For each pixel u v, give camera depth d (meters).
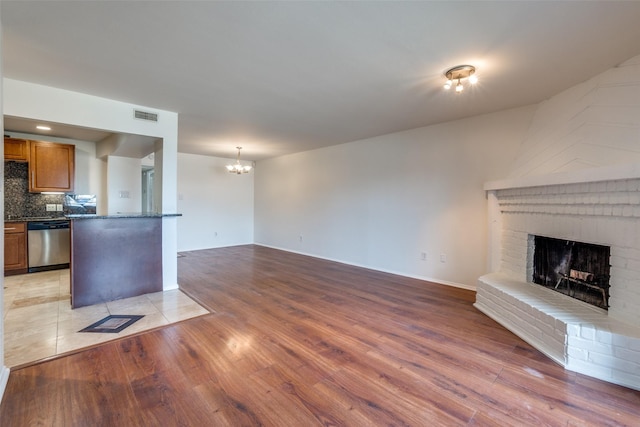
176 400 1.77
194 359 2.23
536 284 3.07
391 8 1.75
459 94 3.09
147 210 6.69
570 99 2.84
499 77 2.67
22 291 3.77
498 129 3.67
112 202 5.09
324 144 5.83
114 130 3.35
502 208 3.54
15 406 1.70
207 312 3.15
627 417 1.66
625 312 2.16
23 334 2.60
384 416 1.66
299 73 2.64
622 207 2.15
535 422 1.62
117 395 1.81
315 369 2.12
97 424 1.58
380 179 5.08
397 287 4.12
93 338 2.54
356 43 2.14
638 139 2.14
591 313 2.33
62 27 1.95
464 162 3.99
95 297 3.35
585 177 2.30
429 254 4.42
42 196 5.07
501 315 2.89
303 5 1.73
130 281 3.59
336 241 5.90
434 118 3.98
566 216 2.65
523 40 2.09
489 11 1.77
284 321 2.95
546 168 2.94
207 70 2.59
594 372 2.04
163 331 2.69
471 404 1.76
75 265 3.21
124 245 3.54
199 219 7.19
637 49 2.16
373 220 5.21
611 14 1.78
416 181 4.55
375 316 3.09
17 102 2.79
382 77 2.71
